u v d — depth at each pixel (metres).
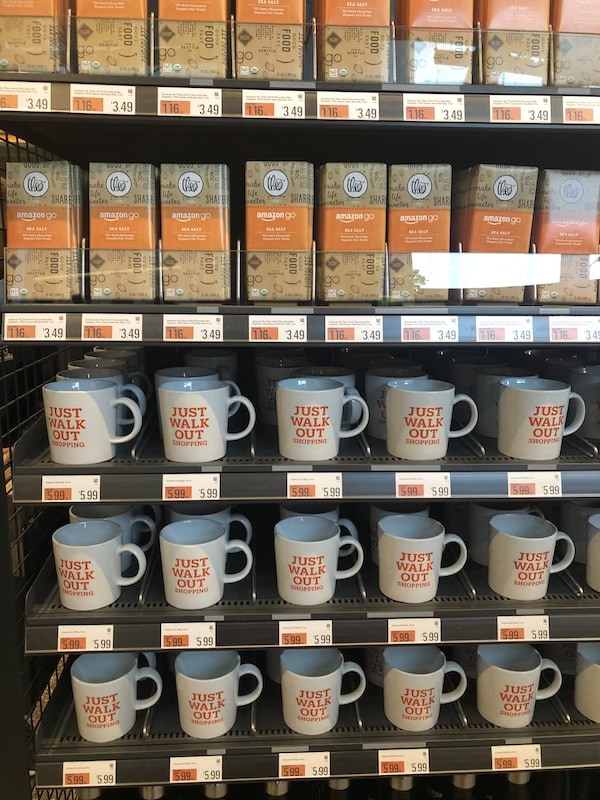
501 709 1.10
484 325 0.99
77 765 1.02
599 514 1.14
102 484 0.99
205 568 1.02
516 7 0.96
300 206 0.98
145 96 0.91
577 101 0.96
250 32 0.92
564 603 1.08
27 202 0.95
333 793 1.16
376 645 1.05
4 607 1.00
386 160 1.25
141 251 0.97
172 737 1.06
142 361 1.29
